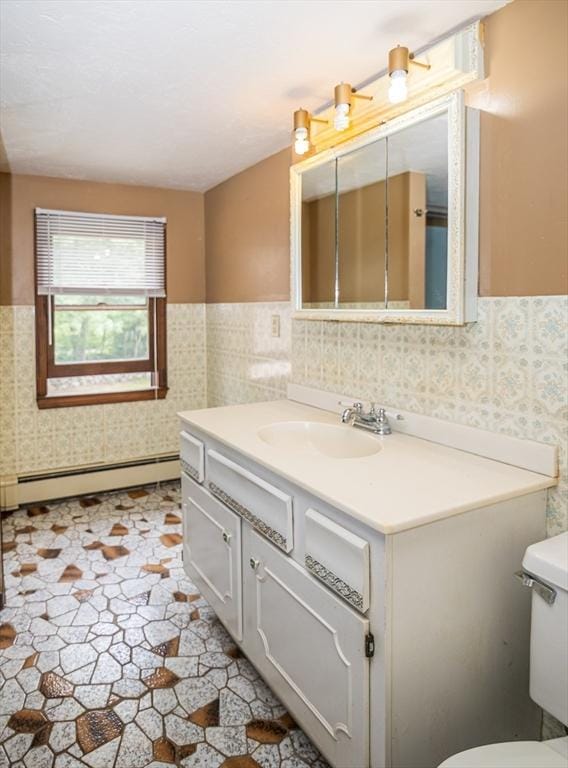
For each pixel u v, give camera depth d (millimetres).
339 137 1992
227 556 1908
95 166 3027
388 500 1260
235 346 3322
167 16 1505
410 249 1759
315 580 1406
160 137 2529
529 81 1416
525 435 1490
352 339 2162
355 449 1907
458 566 1265
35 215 3248
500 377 1551
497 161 1513
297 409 2354
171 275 3678
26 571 2566
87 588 2422
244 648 1841
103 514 3279
